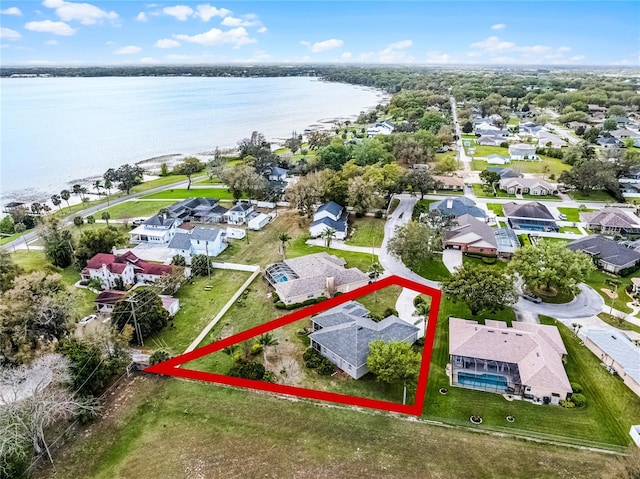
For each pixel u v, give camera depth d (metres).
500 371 48.69
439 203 100.50
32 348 49.19
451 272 73.38
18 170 157.38
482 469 37.09
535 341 50.47
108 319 58.75
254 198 116.31
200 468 37.59
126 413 44.09
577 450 39.09
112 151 185.50
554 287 65.75
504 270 64.81
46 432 41.91
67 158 173.88
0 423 37.09
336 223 91.06
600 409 44.09
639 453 36.09
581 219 96.12
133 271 73.19
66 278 75.50
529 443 39.91
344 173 111.06
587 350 53.19
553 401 45.09
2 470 35.84
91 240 78.69
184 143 199.50
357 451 39.03
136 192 128.38
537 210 94.44
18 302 50.06
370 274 69.88
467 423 42.44
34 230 102.44
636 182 120.44
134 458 38.81
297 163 148.38
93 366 45.59
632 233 89.00
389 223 97.12
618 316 60.16
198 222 101.19
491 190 117.94
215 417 43.28
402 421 42.66
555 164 144.75
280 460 38.12
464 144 174.75
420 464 37.62
